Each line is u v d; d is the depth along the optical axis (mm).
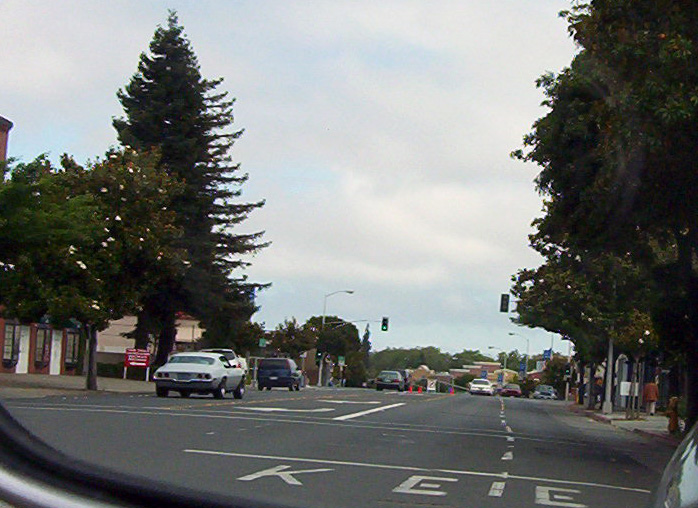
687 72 15023
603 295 36000
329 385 87688
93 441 11742
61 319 29547
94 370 30359
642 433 26672
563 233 22234
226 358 34812
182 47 50031
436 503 9008
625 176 16906
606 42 16266
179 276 44531
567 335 47938
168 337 48562
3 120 35750
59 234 25734
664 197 17250
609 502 9969
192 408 21562
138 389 34375
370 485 9977
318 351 83125
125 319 63469
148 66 49719
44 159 25391
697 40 15250
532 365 184750
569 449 18047
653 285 23844
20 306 28406
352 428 18219
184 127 49219
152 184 31984
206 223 49875
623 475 13383
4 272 27703
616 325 38312
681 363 27500
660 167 16266
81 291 29484
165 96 49469
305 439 14984
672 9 15375
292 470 10656
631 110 15602
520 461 14250
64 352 44250
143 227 31188
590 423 33625
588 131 19234
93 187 31328
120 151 33219
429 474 11445
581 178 19484
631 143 16062
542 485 11211
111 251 30328
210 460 10938
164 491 7434
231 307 52094
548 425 27797
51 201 26281
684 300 22172
